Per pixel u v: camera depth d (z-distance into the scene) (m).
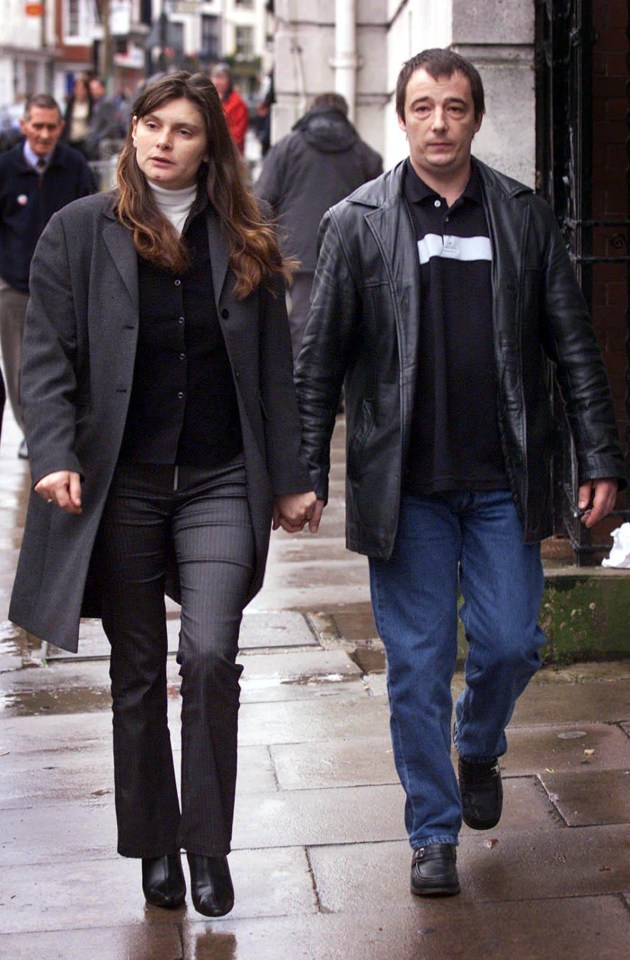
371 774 5.64
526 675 4.74
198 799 4.34
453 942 4.36
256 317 4.47
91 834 5.17
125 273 4.33
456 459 4.64
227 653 4.29
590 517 4.83
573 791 5.43
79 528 4.36
